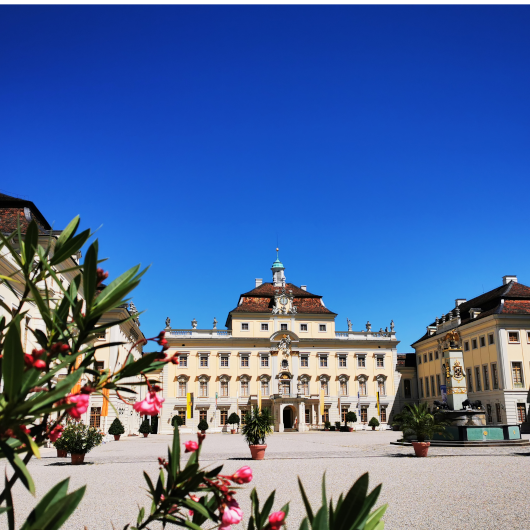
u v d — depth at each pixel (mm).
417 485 15695
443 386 35594
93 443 23938
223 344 77125
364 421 78000
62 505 2717
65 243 3764
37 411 2783
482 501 12836
